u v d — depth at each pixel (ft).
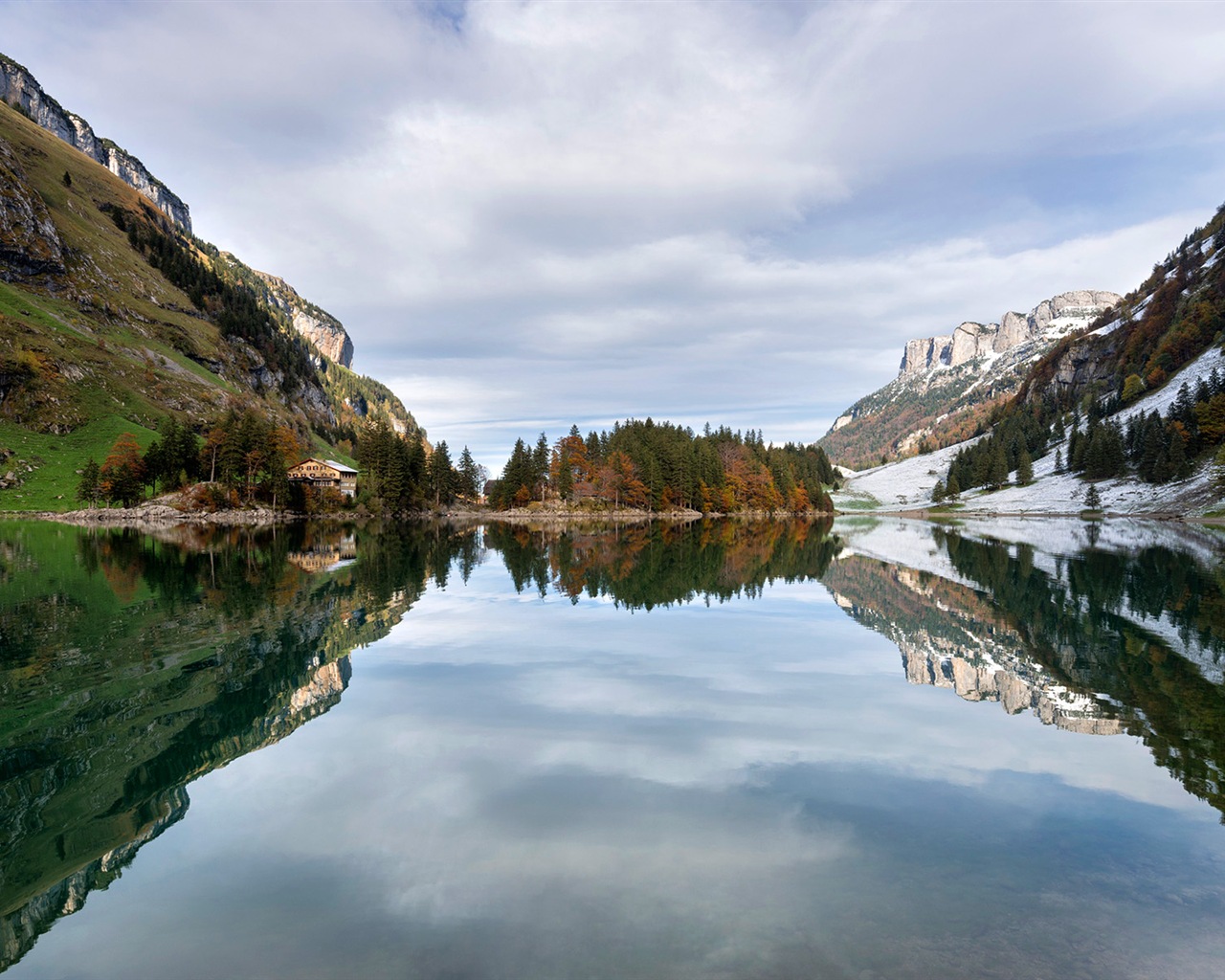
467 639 64.44
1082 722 40.91
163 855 25.66
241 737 38.27
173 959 19.85
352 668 53.31
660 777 32.86
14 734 38.65
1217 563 135.74
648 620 75.41
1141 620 73.92
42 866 25.05
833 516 558.15
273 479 350.23
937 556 162.50
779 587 104.78
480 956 19.79
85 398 385.50
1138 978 18.71
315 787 31.73
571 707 43.91
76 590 93.30
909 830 27.50
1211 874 24.17
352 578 109.50
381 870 24.59
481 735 38.75
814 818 28.50
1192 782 32.09
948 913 21.85
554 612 79.87
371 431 456.86
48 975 19.13
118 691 46.47
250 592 92.38
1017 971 18.95
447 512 452.76
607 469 477.77
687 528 335.88
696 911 21.99
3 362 357.41
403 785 31.94
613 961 19.43
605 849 26.07
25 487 325.42
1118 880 23.82
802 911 21.93
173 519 311.68
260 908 22.36
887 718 41.86
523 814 28.89
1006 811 29.17
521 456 468.34
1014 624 72.54
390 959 19.67
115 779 32.73
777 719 41.73
